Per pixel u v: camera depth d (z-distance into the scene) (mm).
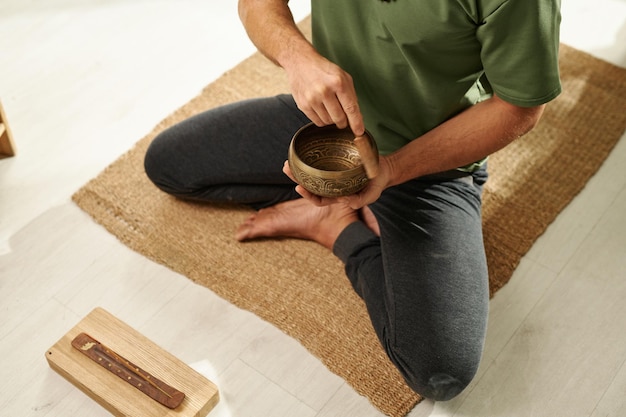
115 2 2834
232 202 2141
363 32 1601
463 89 1623
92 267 2043
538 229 2137
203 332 1913
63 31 2721
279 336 1906
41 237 2102
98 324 1859
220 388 1810
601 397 1810
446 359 1653
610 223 2166
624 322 1954
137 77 2572
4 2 2812
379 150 1803
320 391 1808
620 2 2865
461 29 1466
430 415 1769
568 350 1896
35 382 1815
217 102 2486
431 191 1802
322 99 1443
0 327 1913
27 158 2307
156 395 1723
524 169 2291
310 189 1520
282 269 2039
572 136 2381
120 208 2168
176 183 2090
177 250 2076
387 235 1782
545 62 1422
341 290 1997
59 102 2479
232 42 2717
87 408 1771
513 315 1962
